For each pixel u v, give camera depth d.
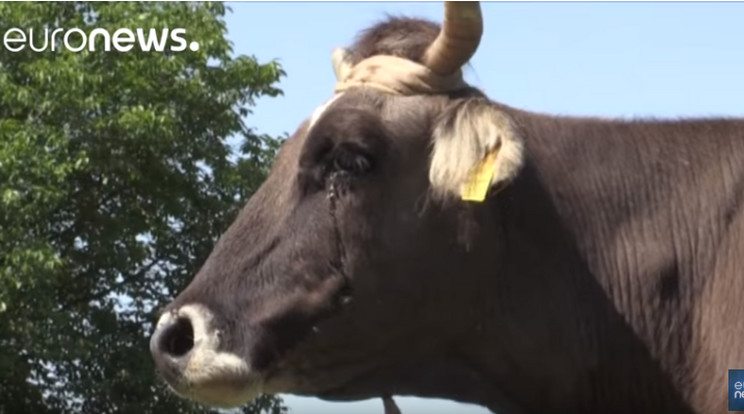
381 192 6.36
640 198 6.57
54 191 25.80
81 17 28.58
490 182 6.04
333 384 6.50
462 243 6.34
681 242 6.47
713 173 6.55
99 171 28.38
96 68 27.70
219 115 29.38
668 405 6.41
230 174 29.55
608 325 6.46
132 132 27.08
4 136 26.25
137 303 29.86
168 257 30.33
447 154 6.19
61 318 25.55
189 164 29.64
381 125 6.39
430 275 6.36
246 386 6.33
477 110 6.18
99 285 29.67
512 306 6.43
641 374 6.43
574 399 6.50
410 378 6.56
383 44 6.76
